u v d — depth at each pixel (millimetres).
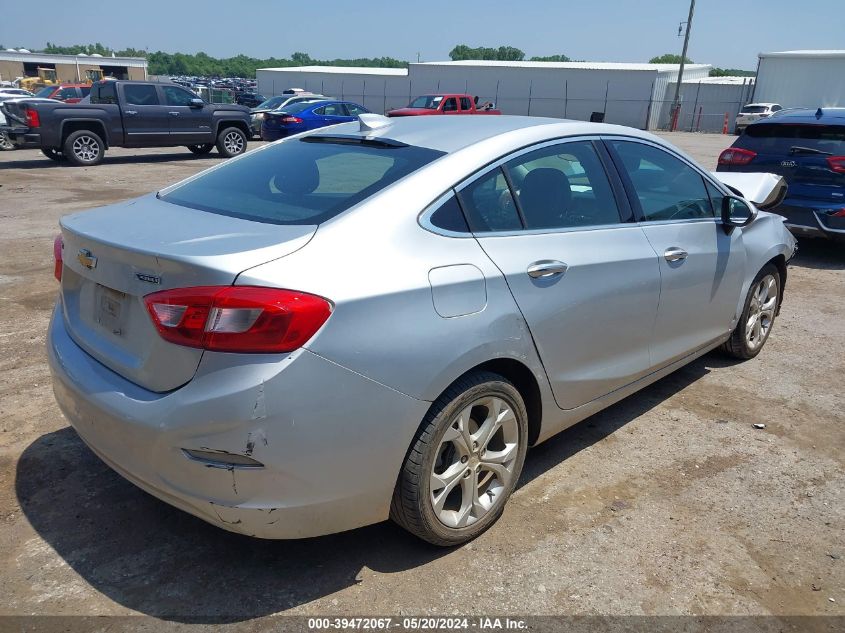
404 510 2576
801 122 7586
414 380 2400
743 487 3332
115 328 2490
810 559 2818
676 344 3873
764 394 4410
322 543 2822
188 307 2170
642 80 41562
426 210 2621
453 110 23984
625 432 3865
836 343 5367
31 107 14391
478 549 2812
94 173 14016
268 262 2229
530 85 44656
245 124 17672
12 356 4543
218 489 2213
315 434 2230
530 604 2521
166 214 2766
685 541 2904
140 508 3004
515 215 2930
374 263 2391
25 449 3426
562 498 3191
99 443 2482
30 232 8312
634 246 3396
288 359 2158
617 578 2670
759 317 4898
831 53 37656
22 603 2434
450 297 2529
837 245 8992
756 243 4547
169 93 16203
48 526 2859
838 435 3887
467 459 2730
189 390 2189
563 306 2975
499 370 2889
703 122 42219
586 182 3312
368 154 2990
